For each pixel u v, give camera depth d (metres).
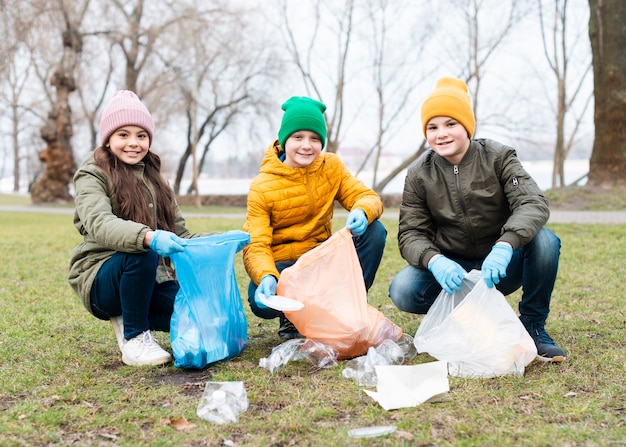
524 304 2.68
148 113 2.88
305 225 3.00
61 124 24.02
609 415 1.98
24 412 2.13
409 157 22.69
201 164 29.22
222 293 2.66
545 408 2.06
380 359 2.46
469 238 2.81
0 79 20.97
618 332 3.02
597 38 12.00
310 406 2.14
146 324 2.74
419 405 2.12
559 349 2.54
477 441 1.81
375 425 1.97
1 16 18.14
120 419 2.07
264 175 2.94
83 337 3.19
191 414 2.09
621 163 12.09
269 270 2.74
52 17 21.66
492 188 2.71
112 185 2.75
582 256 5.36
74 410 2.14
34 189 24.42
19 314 3.68
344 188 3.10
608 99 12.02
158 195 2.92
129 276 2.61
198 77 24.44
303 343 2.68
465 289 2.61
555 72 19.52
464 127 2.68
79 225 2.78
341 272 2.69
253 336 3.22
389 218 10.70
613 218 9.12
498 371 2.38
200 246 2.61
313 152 2.87
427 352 2.62
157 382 2.46
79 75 25.36
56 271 5.35
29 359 2.79
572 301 3.79
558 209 11.05
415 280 2.85
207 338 2.58
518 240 2.49
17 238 8.06
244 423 2.02
